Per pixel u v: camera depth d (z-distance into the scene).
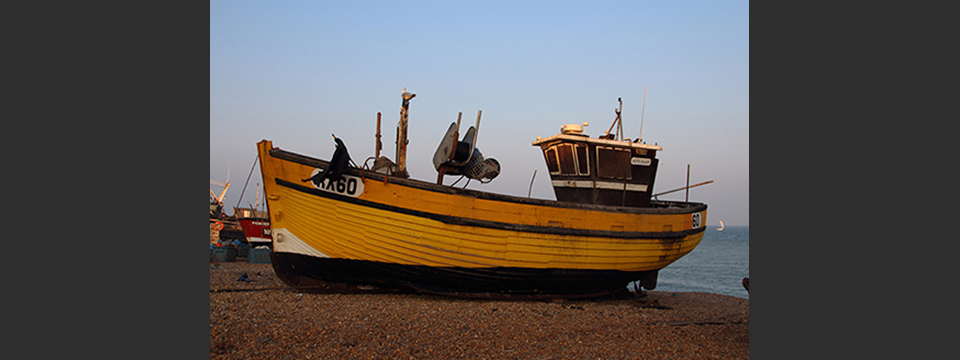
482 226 10.13
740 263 44.44
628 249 11.91
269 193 10.38
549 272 11.01
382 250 10.04
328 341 6.85
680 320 9.68
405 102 11.10
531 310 9.83
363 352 6.43
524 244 10.53
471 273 10.44
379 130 10.38
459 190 9.98
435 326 8.00
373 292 10.70
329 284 10.67
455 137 10.37
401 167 11.03
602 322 9.09
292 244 10.46
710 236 131.50
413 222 9.89
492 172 11.38
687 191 14.63
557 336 7.86
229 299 9.15
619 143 12.64
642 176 13.06
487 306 9.99
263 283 12.07
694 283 28.02
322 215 10.05
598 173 12.50
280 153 10.13
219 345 6.34
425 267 10.20
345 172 9.88
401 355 6.44
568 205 10.97
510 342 7.33
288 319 7.83
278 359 6.00
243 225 24.41
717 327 8.93
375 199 9.84
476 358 6.50
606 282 12.21
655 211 12.33
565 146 12.71
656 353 7.03
